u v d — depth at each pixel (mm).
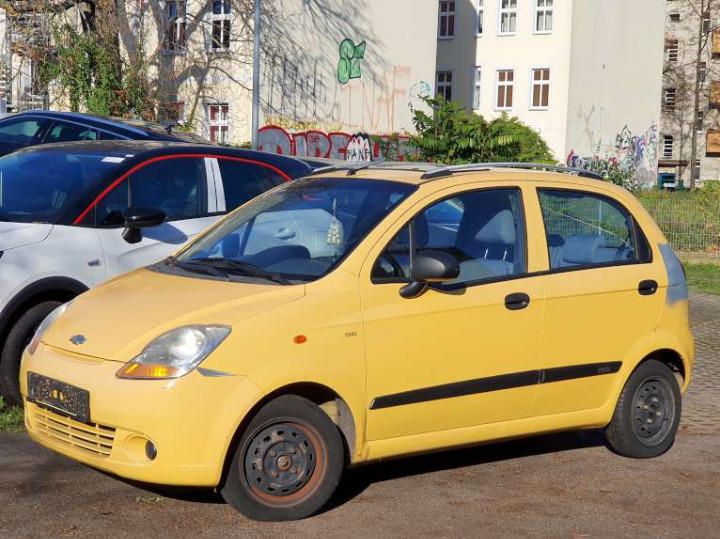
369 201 6121
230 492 5320
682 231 20359
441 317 5859
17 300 7309
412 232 5945
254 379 5223
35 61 27953
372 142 37906
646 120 51969
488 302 6051
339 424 5648
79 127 13273
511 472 6637
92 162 8367
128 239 7973
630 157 50719
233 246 6293
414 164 6844
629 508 5977
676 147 69688
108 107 27547
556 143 46469
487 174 6426
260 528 5371
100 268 7750
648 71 51594
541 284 6309
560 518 5758
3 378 7398
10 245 7371
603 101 48531
